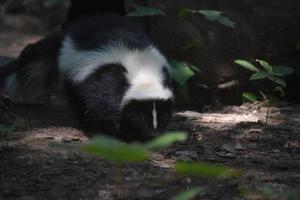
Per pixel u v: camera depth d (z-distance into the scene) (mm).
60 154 9297
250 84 12781
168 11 12812
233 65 12734
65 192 7844
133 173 8547
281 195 6863
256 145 10086
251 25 12930
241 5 13062
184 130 10898
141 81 10305
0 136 10164
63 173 8508
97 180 8250
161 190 7914
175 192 7859
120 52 10734
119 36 11117
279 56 12938
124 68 10484
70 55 11328
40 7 25328
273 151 9812
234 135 10602
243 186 8062
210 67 12633
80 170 8617
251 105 12570
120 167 8609
